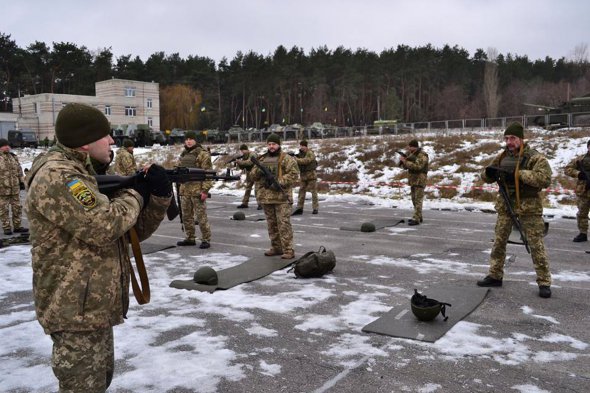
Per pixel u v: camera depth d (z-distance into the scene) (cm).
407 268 748
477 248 905
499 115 7306
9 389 369
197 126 7162
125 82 6456
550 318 520
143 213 271
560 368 400
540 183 572
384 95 7894
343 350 437
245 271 713
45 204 223
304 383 374
